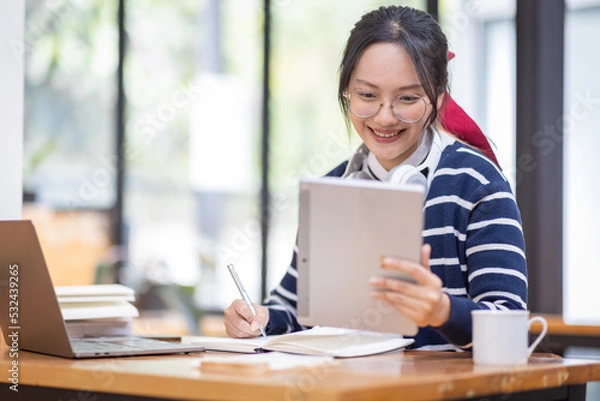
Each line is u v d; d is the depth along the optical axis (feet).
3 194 6.84
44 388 4.62
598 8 13.57
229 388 3.77
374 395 3.61
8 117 6.87
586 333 10.89
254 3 18.06
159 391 4.00
